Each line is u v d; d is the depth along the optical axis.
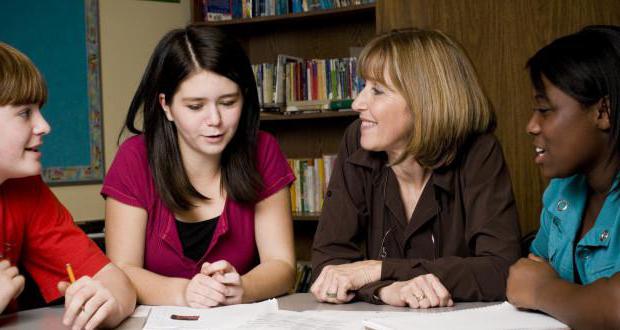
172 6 3.99
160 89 1.56
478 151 1.62
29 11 3.61
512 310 1.20
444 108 1.56
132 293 1.33
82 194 3.74
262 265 1.61
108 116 3.81
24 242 1.44
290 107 3.58
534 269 1.21
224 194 1.68
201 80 1.48
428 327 1.04
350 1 3.49
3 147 1.24
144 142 1.66
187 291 1.39
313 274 1.66
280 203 1.74
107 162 3.82
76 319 1.15
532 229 3.01
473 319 1.11
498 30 3.05
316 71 3.55
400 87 1.56
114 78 3.83
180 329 1.13
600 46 1.14
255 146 1.70
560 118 1.17
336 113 3.44
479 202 1.56
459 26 3.10
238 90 1.53
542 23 2.98
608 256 1.21
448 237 1.63
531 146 3.00
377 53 1.60
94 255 1.42
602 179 1.21
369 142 1.62
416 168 1.65
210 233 1.66
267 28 3.93
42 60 3.63
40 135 1.29
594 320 1.03
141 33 3.90
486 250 1.48
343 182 1.73
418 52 1.58
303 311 1.27
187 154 1.64
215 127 1.50
